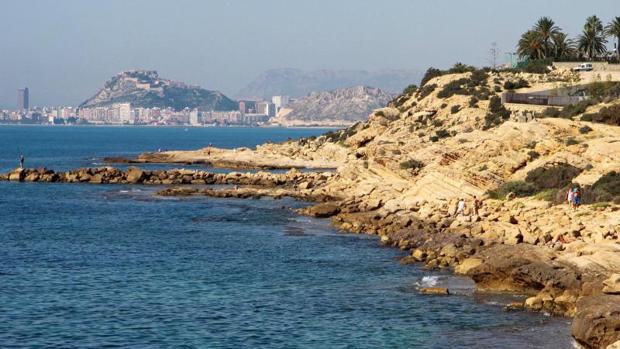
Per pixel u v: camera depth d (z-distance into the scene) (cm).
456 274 6012
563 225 6988
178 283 5816
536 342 4250
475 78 18875
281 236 8125
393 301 5212
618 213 7131
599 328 3888
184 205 11062
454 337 4378
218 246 7512
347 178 12425
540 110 15088
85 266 6450
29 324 4675
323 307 5088
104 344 4309
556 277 4975
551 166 9412
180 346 4278
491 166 9912
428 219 8288
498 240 6725
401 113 19038
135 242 7756
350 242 7719
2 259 6725
